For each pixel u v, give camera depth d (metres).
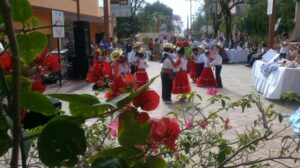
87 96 1.17
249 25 30.06
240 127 6.76
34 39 1.28
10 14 0.81
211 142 2.48
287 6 29.09
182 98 2.81
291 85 9.66
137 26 51.38
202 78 13.07
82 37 15.34
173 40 34.06
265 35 29.50
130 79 1.47
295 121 5.88
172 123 1.24
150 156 1.27
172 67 9.90
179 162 2.23
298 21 27.27
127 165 1.15
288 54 13.32
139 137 1.22
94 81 1.68
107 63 1.70
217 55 12.84
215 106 8.02
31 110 1.24
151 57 28.61
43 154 1.08
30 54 1.30
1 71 1.09
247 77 15.83
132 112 1.21
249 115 7.70
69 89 12.09
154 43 29.28
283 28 28.28
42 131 1.08
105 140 2.41
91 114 1.19
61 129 1.09
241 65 22.11
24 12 1.19
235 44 29.55
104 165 1.11
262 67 11.05
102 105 1.10
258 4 31.14
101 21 30.36
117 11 24.06
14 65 0.84
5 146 1.08
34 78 1.39
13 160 0.92
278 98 9.74
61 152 1.09
